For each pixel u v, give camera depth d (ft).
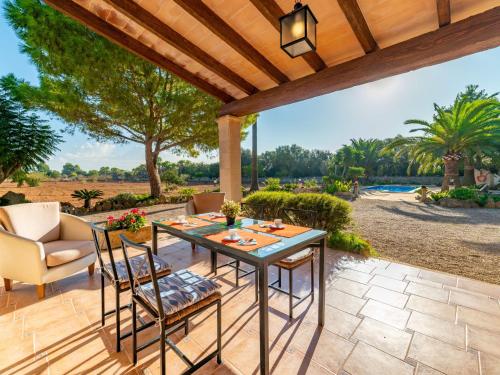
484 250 12.76
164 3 8.71
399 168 79.15
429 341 5.47
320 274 6.07
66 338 5.76
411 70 9.06
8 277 7.77
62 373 4.70
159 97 27.25
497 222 19.89
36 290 8.23
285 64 11.59
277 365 4.85
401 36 9.05
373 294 7.66
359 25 8.21
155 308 4.35
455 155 37.70
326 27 9.04
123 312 6.89
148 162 33.91
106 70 21.27
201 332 5.96
